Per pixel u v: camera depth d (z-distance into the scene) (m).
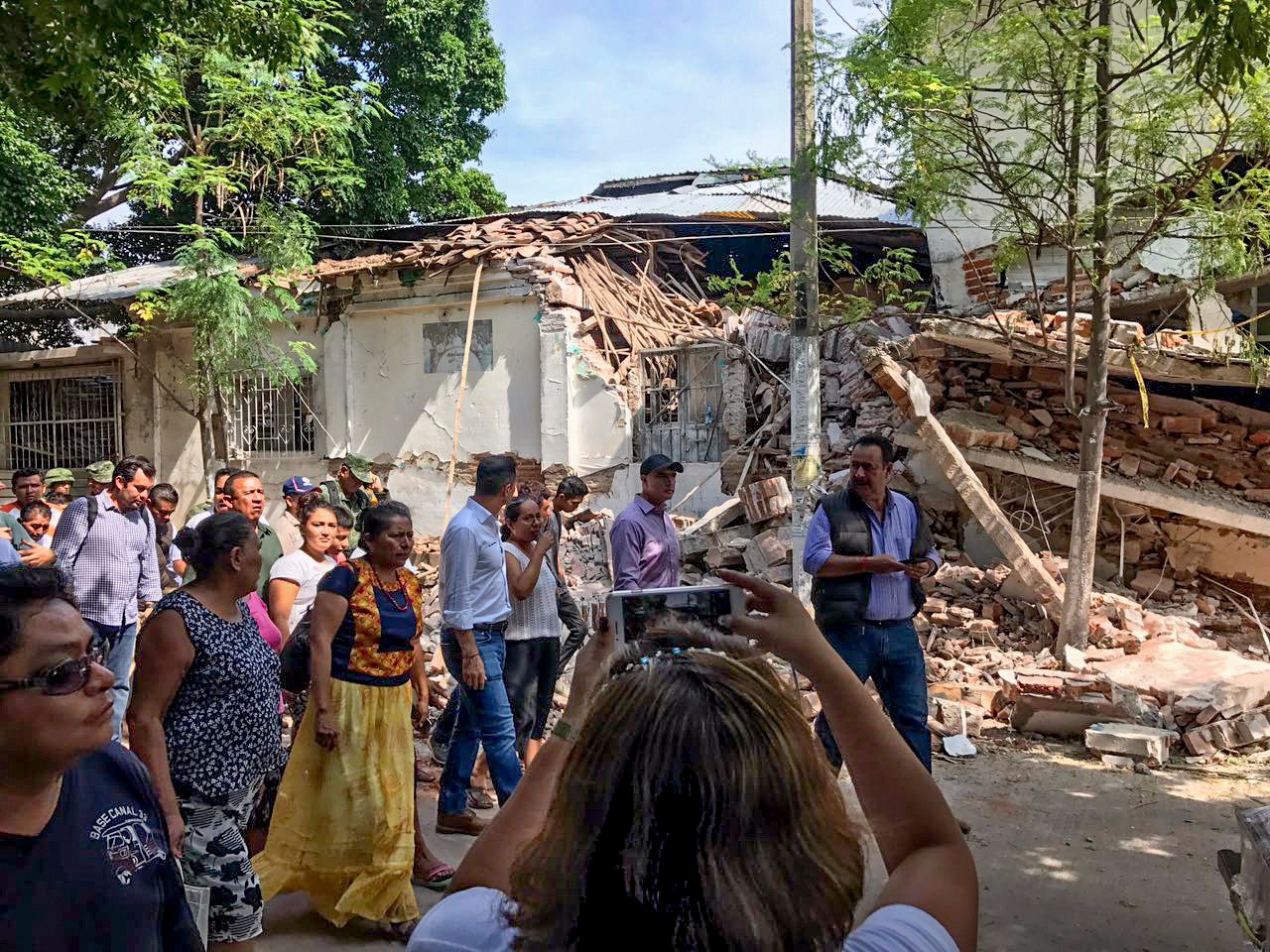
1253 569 9.04
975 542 9.68
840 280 13.59
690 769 1.07
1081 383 9.74
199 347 13.27
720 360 11.73
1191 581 9.23
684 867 1.05
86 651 1.83
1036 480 9.68
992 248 10.91
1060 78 7.07
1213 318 10.22
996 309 10.67
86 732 1.78
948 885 1.23
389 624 4.00
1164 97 7.15
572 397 12.34
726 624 1.47
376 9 17.05
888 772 1.36
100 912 1.83
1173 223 7.26
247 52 7.12
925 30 7.27
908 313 9.45
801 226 8.64
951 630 8.31
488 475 4.92
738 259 14.67
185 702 3.11
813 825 1.11
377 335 13.80
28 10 5.86
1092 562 7.61
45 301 15.30
